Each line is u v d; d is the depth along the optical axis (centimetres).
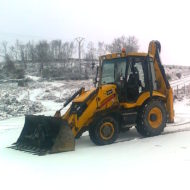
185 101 2492
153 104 1205
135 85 1182
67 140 1026
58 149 1011
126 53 1182
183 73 6794
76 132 1066
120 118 1151
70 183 734
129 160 904
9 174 816
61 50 7519
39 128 1049
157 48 1323
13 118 1875
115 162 889
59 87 3981
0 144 1171
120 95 1157
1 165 897
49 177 781
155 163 866
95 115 1090
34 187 718
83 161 909
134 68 1189
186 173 775
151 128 1198
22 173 820
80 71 5581
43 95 3188
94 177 770
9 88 3975
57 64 6631
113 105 1133
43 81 4822
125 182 729
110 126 1110
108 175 781
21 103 2364
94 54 6894
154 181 728
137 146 1065
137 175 773
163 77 1338
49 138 1041
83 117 1074
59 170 834
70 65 6512
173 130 1315
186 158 904
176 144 1073
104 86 1130
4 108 2147
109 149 1037
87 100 1082
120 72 1186
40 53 7081
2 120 1797
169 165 843
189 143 1085
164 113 1235
